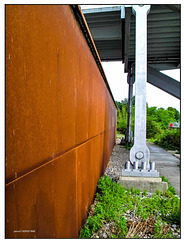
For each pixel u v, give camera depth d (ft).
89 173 8.46
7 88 2.43
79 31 6.15
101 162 13.67
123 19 22.98
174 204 9.18
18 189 2.65
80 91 6.44
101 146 13.65
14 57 2.56
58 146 4.26
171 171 17.38
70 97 5.17
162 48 32.17
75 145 5.84
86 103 7.62
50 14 3.72
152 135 61.26
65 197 4.76
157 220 7.63
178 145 35.24
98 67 11.37
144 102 13.08
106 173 16.22
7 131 2.43
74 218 5.71
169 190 11.71
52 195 3.87
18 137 2.67
